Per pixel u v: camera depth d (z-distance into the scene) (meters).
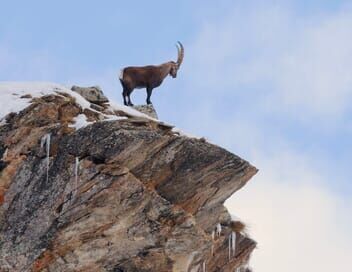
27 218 52.91
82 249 53.19
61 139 54.22
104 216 53.41
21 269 52.16
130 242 54.38
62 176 53.38
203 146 55.97
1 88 57.56
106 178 53.50
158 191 55.88
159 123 56.41
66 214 52.69
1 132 54.28
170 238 55.28
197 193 57.28
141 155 54.28
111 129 53.69
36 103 55.50
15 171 53.81
